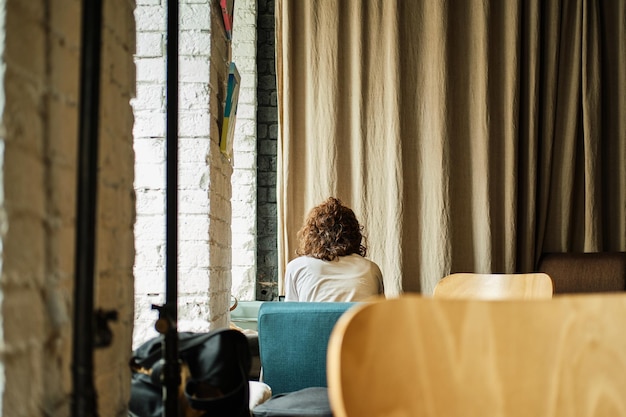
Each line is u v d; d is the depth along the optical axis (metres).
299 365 2.28
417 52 3.99
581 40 4.11
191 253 2.69
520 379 0.78
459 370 0.77
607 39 4.15
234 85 2.95
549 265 3.81
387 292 3.91
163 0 2.76
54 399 1.05
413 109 3.99
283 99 3.99
